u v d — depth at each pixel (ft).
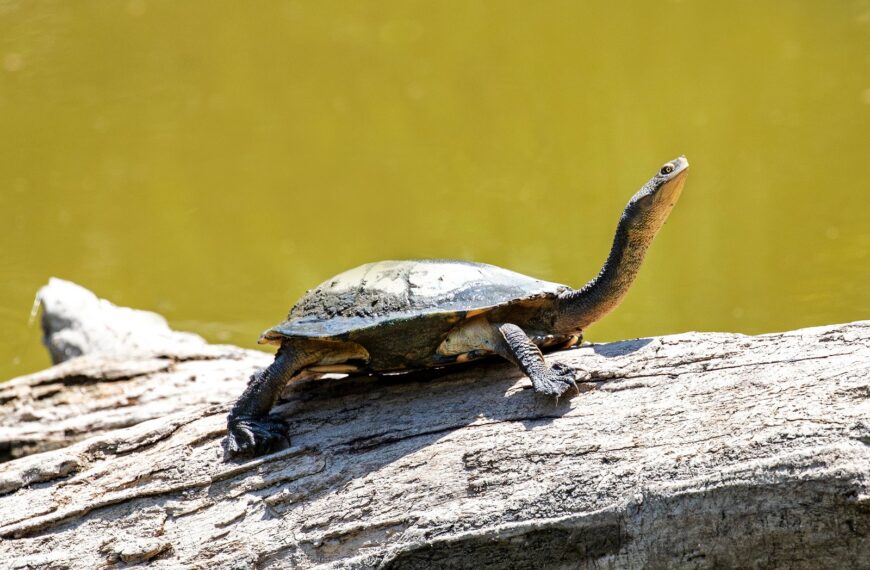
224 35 100.01
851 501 23.13
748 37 93.91
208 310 63.82
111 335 47.52
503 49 95.55
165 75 94.22
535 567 25.25
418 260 30.78
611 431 25.98
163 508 28.12
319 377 32.17
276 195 76.84
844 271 57.88
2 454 37.32
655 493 24.38
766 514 23.77
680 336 28.68
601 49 94.58
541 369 27.40
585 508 24.77
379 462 27.30
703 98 84.02
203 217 76.07
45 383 40.24
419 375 30.58
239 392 39.32
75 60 95.71
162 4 102.32
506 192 74.90
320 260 70.38
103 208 76.89
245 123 87.35
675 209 68.23
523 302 29.17
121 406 39.06
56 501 28.89
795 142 75.15
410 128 85.05
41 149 84.28
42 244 72.74
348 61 95.76
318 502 26.96
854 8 96.63
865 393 24.73
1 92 91.71
